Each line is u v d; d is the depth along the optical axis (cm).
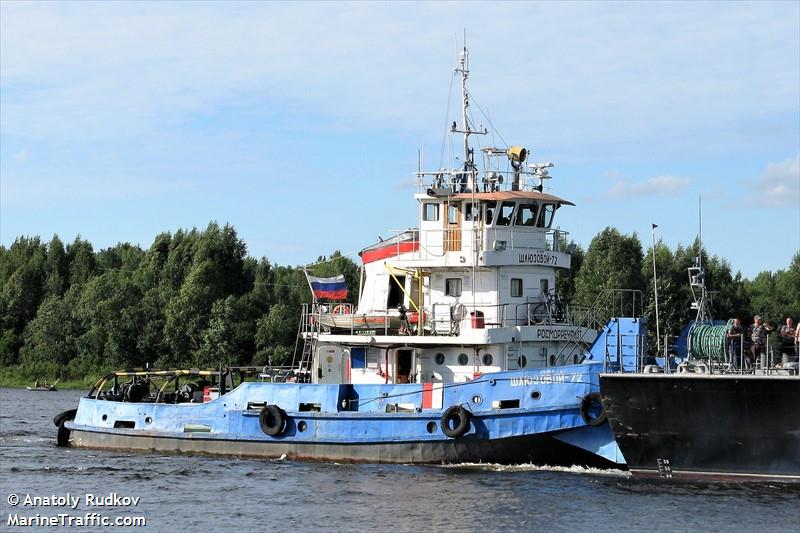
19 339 14138
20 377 12975
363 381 5134
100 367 12962
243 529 3672
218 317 12138
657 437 4225
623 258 10750
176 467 4872
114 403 5553
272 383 5038
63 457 5288
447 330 4947
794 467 4044
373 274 5291
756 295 11994
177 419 5288
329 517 3812
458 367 4900
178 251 14062
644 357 4362
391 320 4994
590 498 4006
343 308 5356
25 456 5334
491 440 4584
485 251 4819
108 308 12925
